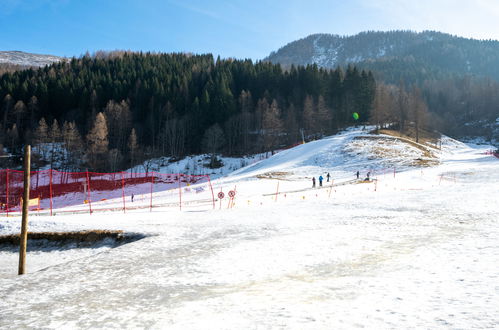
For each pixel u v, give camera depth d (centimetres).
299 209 2381
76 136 8512
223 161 9369
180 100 11562
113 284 955
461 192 2795
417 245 1148
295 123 10156
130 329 598
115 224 2055
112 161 8112
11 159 8544
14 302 840
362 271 884
